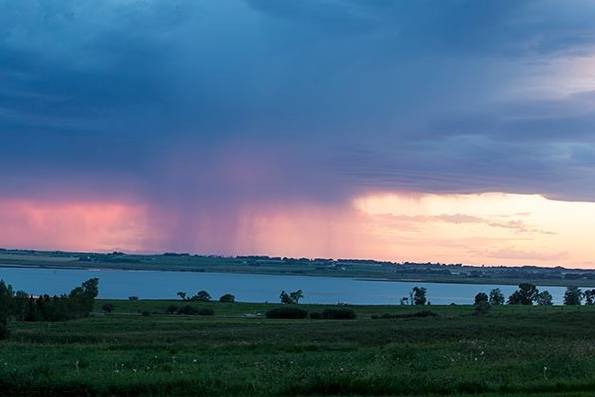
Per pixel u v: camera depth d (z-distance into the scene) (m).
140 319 88.88
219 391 18.95
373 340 48.94
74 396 18.95
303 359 28.23
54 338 51.91
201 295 156.50
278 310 95.88
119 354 32.94
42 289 193.38
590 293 146.38
